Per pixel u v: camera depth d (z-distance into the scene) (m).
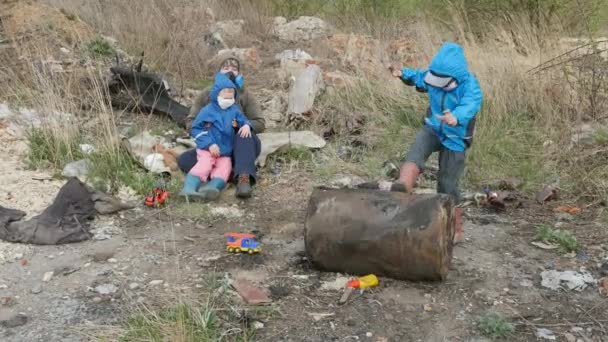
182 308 3.49
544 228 4.64
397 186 3.99
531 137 6.52
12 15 8.56
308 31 12.17
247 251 4.30
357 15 12.59
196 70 8.66
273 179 5.66
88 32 8.76
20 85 6.84
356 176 5.80
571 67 7.26
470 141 4.29
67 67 7.51
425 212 3.78
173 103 6.89
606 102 6.84
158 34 9.23
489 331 3.47
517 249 4.48
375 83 7.52
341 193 3.99
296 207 5.15
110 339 3.34
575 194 5.48
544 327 3.55
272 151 6.00
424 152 4.23
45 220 4.55
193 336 3.31
